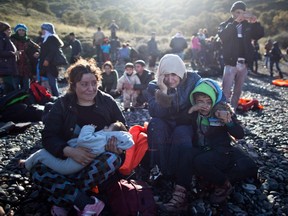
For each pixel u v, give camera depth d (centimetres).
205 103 345
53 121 322
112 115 352
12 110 667
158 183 380
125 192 313
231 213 325
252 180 392
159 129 372
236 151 383
